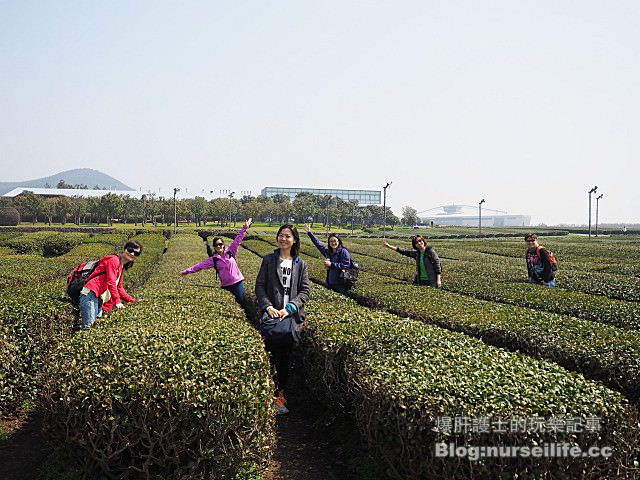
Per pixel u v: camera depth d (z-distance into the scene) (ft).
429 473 13.85
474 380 15.46
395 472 15.08
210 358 17.24
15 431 21.56
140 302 29.96
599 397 14.46
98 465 15.79
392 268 62.39
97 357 17.26
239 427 15.83
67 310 28.48
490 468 13.21
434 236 269.23
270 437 17.42
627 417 14.07
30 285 37.76
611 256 98.53
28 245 107.14
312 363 23.43
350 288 39.99
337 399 20.99
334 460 19.48
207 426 15.24
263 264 23.95
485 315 28.09
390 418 14.96
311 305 29.78
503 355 18.56
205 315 25.86
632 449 14.17
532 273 44.50
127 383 15.52
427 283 43.50
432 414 13.69
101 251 82.28
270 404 17.12
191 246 113.70
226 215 348.38
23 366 24.00
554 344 21.90
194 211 334.85
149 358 16.90
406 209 500.33
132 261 29.84
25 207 314.96
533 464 13.24
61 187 592.19
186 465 15.78
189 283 41.81
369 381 16.37
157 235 163.94
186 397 15.20
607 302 33.40
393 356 18.39
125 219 337.93
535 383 15.34
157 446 15.57
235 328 22.70
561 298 35.42
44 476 17.34
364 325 23.35
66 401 15.49
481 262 81.51
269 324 22.39
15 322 24.17
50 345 25.75
